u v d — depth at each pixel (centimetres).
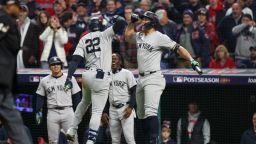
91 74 3850
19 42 2870
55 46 5275
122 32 5084
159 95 3847
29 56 5338
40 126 4941
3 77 2803
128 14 5300
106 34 3881
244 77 4659
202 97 4794
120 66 4394
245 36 5312
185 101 4797
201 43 5316
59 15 5631
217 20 5644
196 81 4681
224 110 4797
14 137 2809
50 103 4494
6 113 2803
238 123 4803
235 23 5444
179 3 5847
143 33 3869
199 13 5438
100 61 3866
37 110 4516
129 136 4394
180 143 4794
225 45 5472
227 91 4781
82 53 3897
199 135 4747
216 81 4672
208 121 4791
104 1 5800
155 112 3825
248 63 5303
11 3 2900
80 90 4512
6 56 2825
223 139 4819
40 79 4794
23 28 5334
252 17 5600
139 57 3859
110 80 3931
